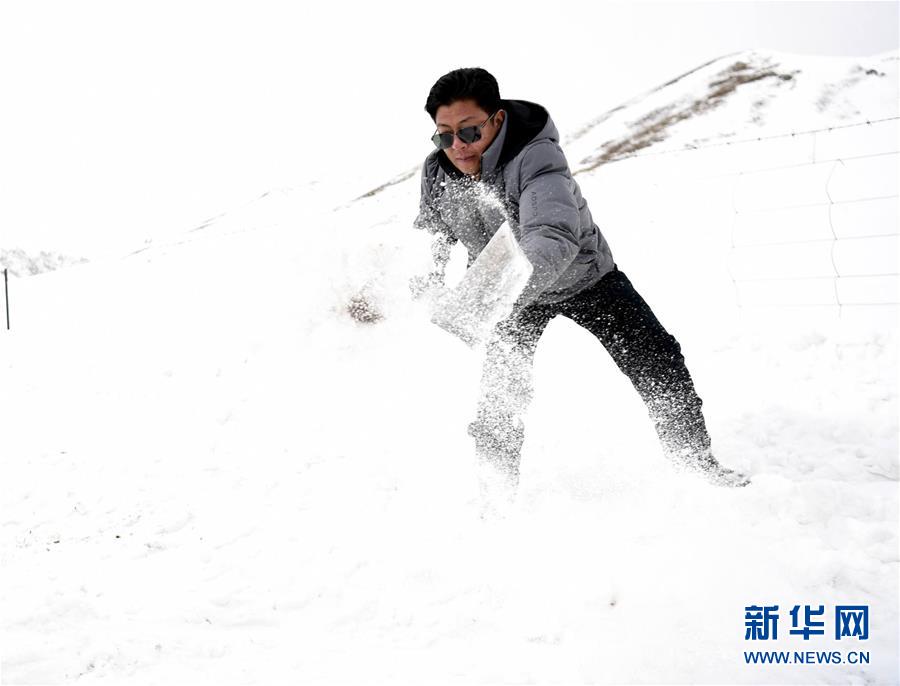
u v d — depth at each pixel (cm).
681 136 1989
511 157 210
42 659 156
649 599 182
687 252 701
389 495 254
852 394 336
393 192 1911
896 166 963
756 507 228
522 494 244
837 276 521
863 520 222
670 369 239
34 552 214
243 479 273
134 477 278
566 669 157
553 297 229
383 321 422
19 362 470
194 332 497
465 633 173
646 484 247
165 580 197
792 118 2084
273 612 182
